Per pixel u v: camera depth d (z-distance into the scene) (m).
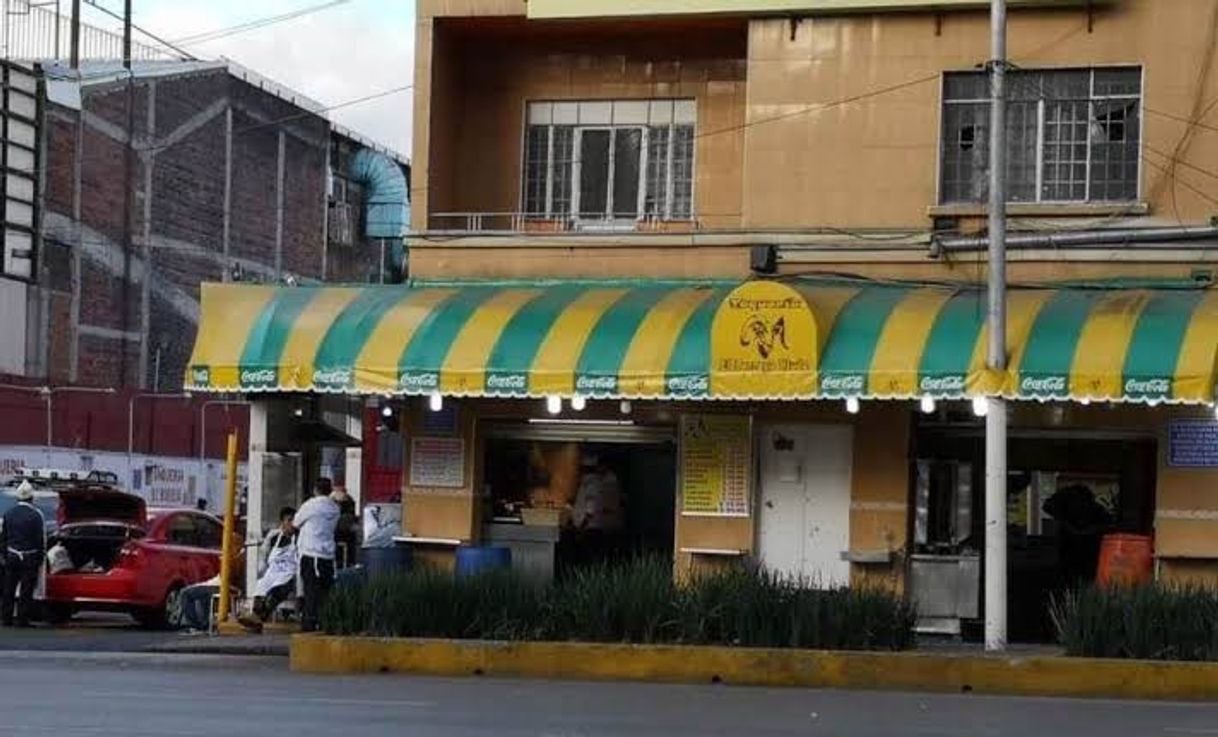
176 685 15.99
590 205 23.30
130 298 43.38
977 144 21.19
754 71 21.69
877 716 14.05
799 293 19.22
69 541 24.69
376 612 18.19
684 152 23.06
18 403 36.88
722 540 21.25
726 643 17.45
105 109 42.56
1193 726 13.60
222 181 46.97
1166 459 19.84
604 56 23.31
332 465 30.86
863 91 21.38
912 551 20.95
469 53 23.62
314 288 21.92
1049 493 21.02
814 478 21.09
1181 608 16.69
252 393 22.22
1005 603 18.09
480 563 20.95
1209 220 20.30
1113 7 20.81
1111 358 18.11
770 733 12.67
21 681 16.23
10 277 39.09
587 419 22.22
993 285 18.28
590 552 22.48
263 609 21.89
